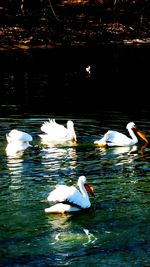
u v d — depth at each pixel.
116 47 45.19
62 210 11.91
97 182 14.07
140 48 45.12
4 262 9.95
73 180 14.12
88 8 51.31
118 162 15.89
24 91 28.58
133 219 11.70
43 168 15.17
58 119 21.70
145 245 10.60
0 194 13.05
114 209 12.25
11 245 10.55
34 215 11.84
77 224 11.45
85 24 48.50
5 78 32.81
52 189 13.40
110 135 17.98
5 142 17.91
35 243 10.62
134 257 10.17
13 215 11.84
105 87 30.52
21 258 10.09
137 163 15.80
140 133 18.36
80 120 21.61
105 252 10.34
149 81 32.69
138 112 23.45
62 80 32.44
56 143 17.88
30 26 46.12
